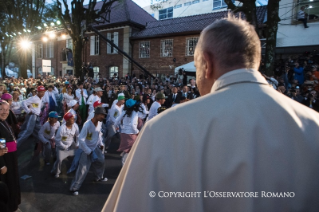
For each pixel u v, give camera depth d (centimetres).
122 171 79
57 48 2903
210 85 85
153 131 70
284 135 66
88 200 391
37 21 1969
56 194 407
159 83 1356
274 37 912
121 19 2217
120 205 68
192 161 65
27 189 422
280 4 1293
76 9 1495
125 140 486
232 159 64
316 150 66
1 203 233
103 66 2342
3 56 2680
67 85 1087
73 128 466
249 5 920
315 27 1202
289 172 63
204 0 2873
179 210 64
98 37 2381
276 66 1263
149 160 68
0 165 293
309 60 1131
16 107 668
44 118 743
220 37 81
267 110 69
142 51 2141
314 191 64
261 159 64
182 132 68
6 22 2298
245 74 77
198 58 89
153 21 2303
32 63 3266
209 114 69
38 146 530
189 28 1853
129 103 485
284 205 63
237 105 69
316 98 786
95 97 865
